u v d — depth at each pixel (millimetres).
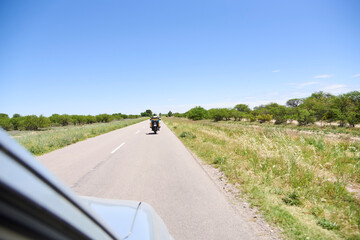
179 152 9797
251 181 5227
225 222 3381
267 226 3264
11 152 366
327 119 35781
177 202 4152
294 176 5328
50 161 7965
